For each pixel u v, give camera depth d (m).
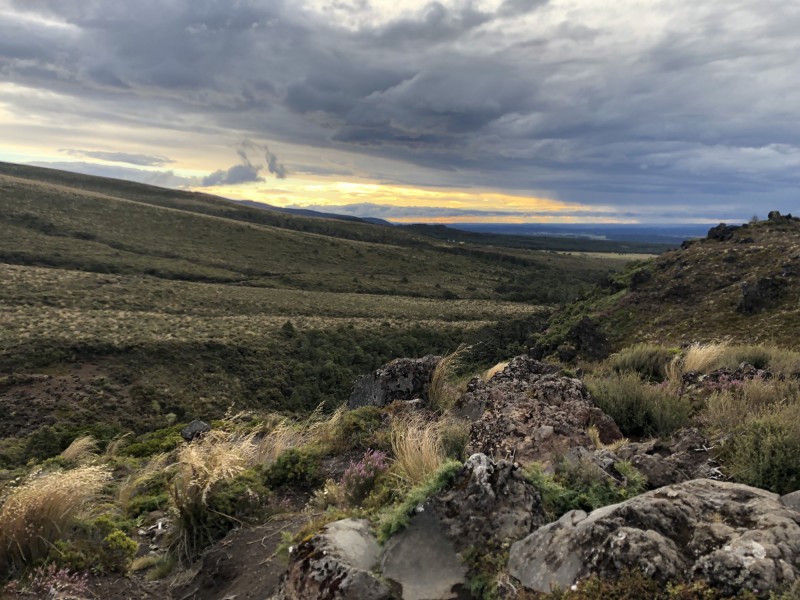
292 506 5.26
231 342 53.16
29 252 93.19
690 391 6.82
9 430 31.41
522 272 168.25
